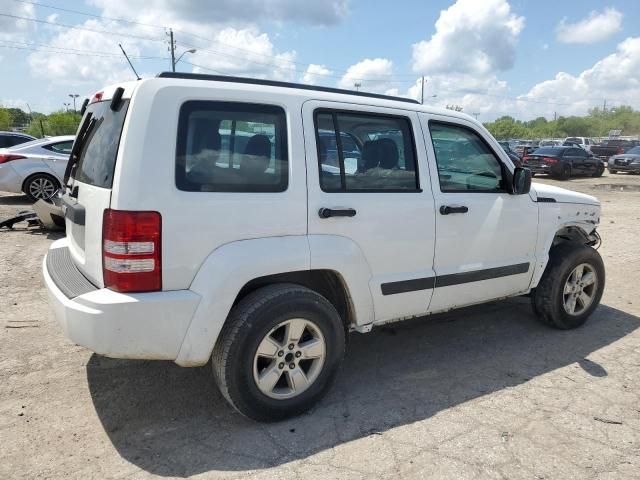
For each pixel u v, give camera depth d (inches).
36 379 147.5
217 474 107.9
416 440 120.9
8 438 119.0
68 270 130.3
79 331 108.7
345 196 132.8
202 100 115.7
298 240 124.8
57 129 2076.8
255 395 121.5
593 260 192.4
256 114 122.2
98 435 121.3
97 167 120.4
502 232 166.6
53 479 105.6
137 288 108.1
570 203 189.0
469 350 174.2
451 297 158.1
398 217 141.6
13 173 424.5
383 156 142.0
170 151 110.6
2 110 2361.0
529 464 112.3
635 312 215.0
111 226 107.2
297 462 112.1
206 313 112.7
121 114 115.1
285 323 123.3
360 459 113.4
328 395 142.2
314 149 129.3
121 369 154.6
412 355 169.8
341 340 133.2
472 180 161.9
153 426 125.3
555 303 185.8
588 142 1692.9
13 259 276.8
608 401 140.1
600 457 115.2
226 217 115.5
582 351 173.8
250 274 117.4
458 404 137.9
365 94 145.0
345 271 132.5
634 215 494.9
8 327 184.4
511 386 148.5
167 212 109.1
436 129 155.3
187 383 146.8
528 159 949.8
